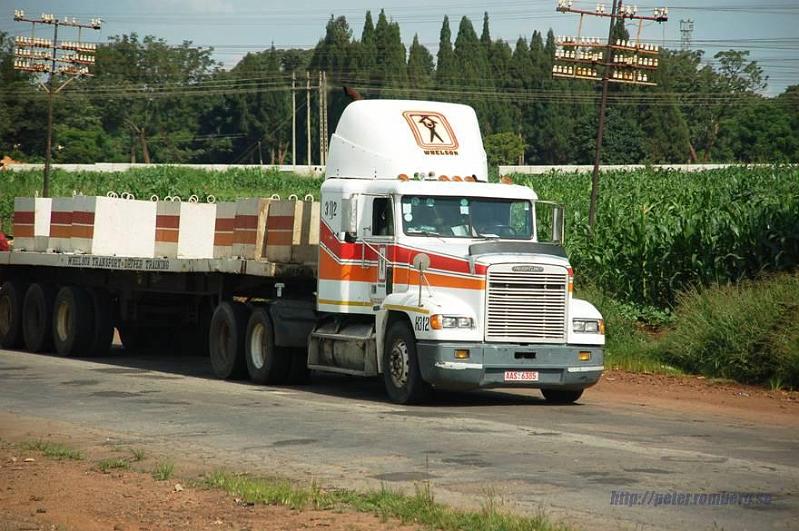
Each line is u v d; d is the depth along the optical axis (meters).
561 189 109.88
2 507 20.22
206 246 45.50
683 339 44.53
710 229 54.78
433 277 34.16
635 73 74.44
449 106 39.00
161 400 34.50
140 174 169.50
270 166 182.75
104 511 19.84
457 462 23.73
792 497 20.50
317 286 37.91
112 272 48.94
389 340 34.56
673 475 22.36
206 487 21.55
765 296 43.19
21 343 53.72
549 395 35.72
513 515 18.67
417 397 33.78
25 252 52.22
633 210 63.91
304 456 24.70
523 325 33.19
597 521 18.61
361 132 37.88
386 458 24.30
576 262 59.03
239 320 41.00
